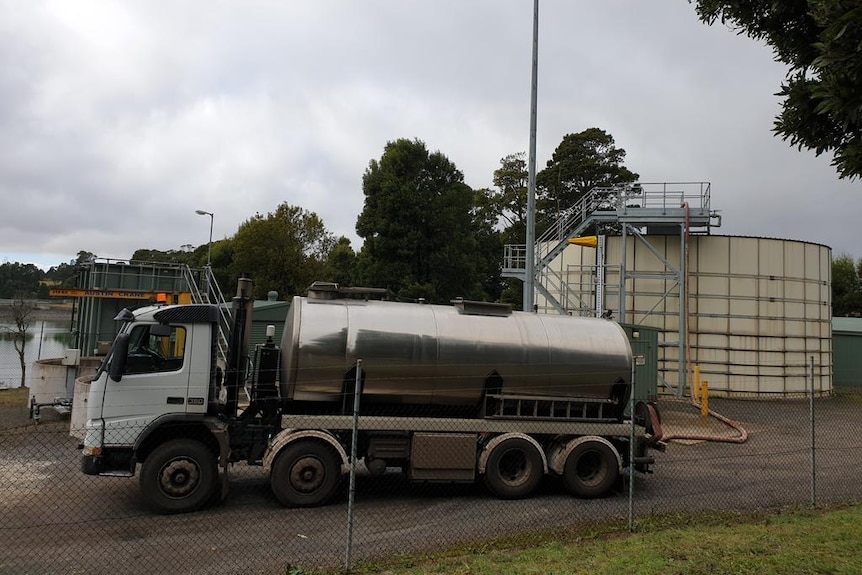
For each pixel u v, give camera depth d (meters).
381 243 42.00
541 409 10.19
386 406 9.72
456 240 44.41
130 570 6.19
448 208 43.38
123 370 8.27
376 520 8.19
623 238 24.95
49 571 6.15
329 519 8.17
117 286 25.69
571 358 10.10
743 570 5.87
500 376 9.79
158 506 8.20
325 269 51.81
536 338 10.07
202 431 8.73
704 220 24.67
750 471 11.84
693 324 25.98
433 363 9.52
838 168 5.36
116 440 8.17
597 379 10.21
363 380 9.29
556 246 25.23
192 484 8.32
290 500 8.63
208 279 27.28
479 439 9.73
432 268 43.00
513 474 9.71
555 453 9.86
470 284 45.34
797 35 5.96
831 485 10.65
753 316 25.92
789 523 7.72
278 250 50.62
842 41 4.61
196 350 8.62
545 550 6.56
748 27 6.35
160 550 6.81
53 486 9.51
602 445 9.78
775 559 6.15
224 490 8.61
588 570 5.86
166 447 8.27
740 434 15.97
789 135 6.05
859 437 16.22
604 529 7.57
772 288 26.22
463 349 9.65
